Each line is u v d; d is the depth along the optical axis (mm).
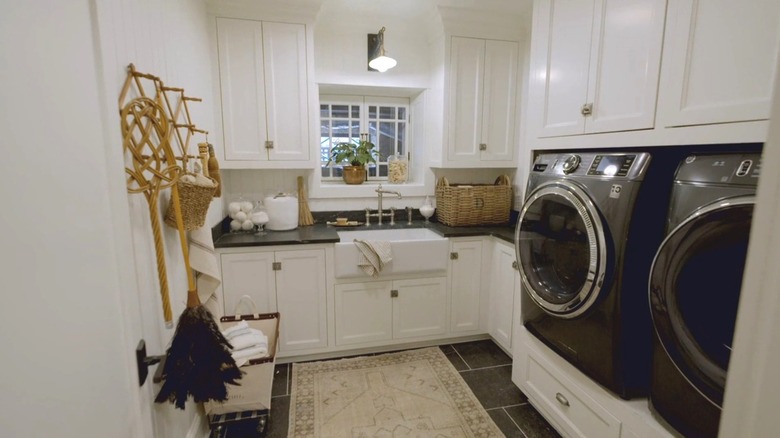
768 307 367
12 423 425
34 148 478
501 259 2395
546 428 1792
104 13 934
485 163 2717
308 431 1777
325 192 2762
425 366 2328
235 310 2139
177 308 1412
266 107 2355
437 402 1984
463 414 1892
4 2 432
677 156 1300
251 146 2371
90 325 592
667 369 1153
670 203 1134
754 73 952
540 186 1671
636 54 1301
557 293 1578
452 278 2494
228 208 2504
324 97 2889
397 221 2912
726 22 1013
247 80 2311
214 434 1705
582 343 1463
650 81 1249
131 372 738
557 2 1700
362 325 2398
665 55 1193
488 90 2641
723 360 1008
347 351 2439
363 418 1863
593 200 1363
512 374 2053
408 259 2369
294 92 2385
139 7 1192
